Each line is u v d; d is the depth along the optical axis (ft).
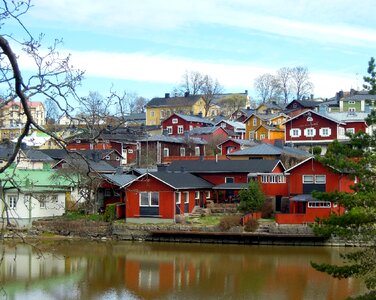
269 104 432.25
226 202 191.52
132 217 171.73
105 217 170.60
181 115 345.51
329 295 100.07
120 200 184.75
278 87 542.57
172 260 134.62
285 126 275.18
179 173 188.24
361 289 104.06
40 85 34.47
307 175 169.17
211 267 125.90
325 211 153.17
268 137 304.91
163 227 162.40
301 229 152.15
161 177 172.14
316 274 117.29
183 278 115.14
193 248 150.82
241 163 197.36
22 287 106.22
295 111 354.74
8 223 37.78
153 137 276.82
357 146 79.10
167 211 168.96
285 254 139.95
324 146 263.70
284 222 154.92
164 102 446.19
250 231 155.53
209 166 197.77
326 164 79.00
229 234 154.81
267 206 171.32
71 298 98.73
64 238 164.96
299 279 112.78
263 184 181.88
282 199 178.50
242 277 115.34
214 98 529.86
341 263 124.26
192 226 160.66
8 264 127.54
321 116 265.13
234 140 268.82
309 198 155.94
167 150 278.67
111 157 248.11
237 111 429.38
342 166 75.51
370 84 77.77
